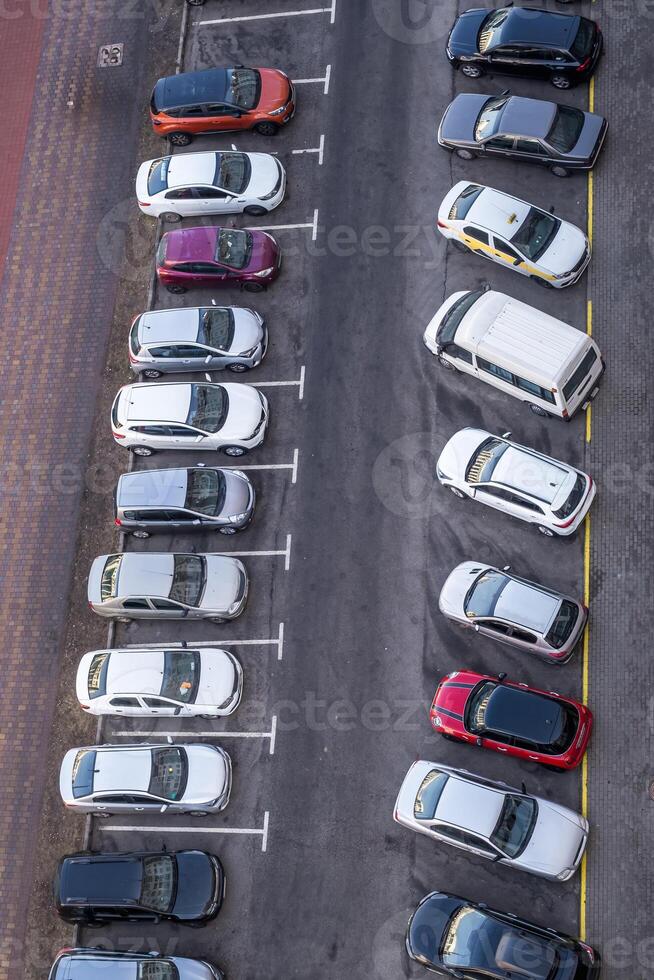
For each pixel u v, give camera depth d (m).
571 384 27.28
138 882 25.22
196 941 25.78
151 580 27.92
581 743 24.89
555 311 29.66
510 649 26.89
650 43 31.62
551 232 29.25
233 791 26.89
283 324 31.27
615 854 24.69
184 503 28.55
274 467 29.80
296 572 28.64
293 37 34.56
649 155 30.50
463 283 30.64
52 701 28.97
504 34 31.30
